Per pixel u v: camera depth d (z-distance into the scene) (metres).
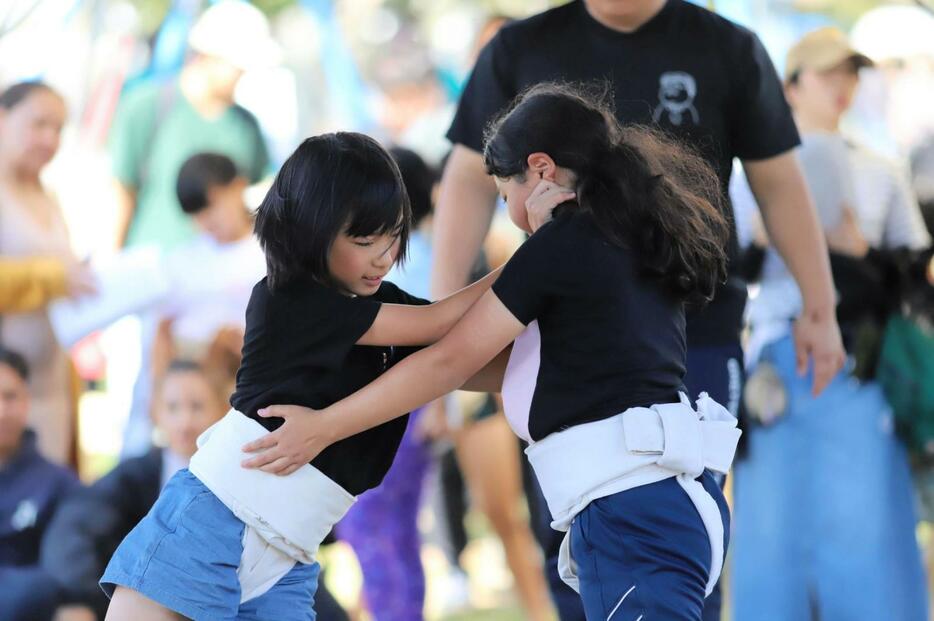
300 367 9.68
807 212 12.92
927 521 16.39
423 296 18.61
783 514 15.62
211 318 18.56
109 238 23.16
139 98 22.56
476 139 12.88
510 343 10.27
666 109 12.16
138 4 29.08
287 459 9.54
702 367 12.24
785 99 12.73
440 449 19.86
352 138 9.71
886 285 15.55
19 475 16.08
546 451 9.79
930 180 15.95
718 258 10.07
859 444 15.45
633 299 9.64
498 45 12.68
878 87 20.77
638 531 9.41
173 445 15.98
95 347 29.06
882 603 15.33
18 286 17.84
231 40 22.38
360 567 17.72
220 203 18.64
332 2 31.42
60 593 15.52
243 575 9.59
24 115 18.23
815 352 13.26
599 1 12.12
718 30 12.31
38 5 22.44
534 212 9.91
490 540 24.53
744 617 15.88
